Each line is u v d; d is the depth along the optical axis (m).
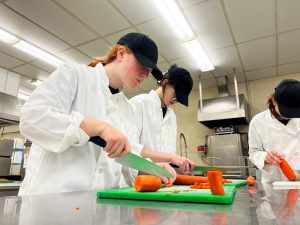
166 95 1.47
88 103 0.89
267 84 3.62
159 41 2.60
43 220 0.34
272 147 1.56
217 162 3.19
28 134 0.74
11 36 2.53
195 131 3.97
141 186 0.61
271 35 2.52
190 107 4.12
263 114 1.67
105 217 0.36
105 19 2.25
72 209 0.43
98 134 0.65
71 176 0.78
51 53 2.88
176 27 2.35
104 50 2.79
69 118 0.70
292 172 1.15
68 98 0.84
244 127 3.62
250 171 3.07
